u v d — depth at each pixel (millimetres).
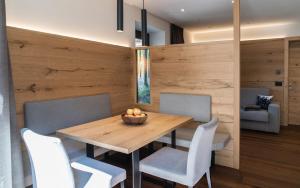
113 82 3617
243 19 5023
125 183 2592
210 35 6547
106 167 1895
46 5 2686
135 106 3955
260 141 4102
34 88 2496
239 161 3018
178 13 4535
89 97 3105
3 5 1867
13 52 2291
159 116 2666
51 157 1447
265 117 4559
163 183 2426
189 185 1799
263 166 3012
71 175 1451
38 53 2521
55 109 2629
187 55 3283
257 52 5555
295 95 5383
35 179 1713
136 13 4207
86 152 2375
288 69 5285
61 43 2777
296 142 4031
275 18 4949
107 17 3570
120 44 3855
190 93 3293
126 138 1800
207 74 3119
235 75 2887
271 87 5465
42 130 2492
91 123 2326
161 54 3553
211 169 2920
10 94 2006
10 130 1972
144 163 1999
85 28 3205
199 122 3188
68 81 2887
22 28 2381
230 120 2959
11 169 1919
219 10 4344
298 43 5262
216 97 3059
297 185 2500
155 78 3658
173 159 2078
